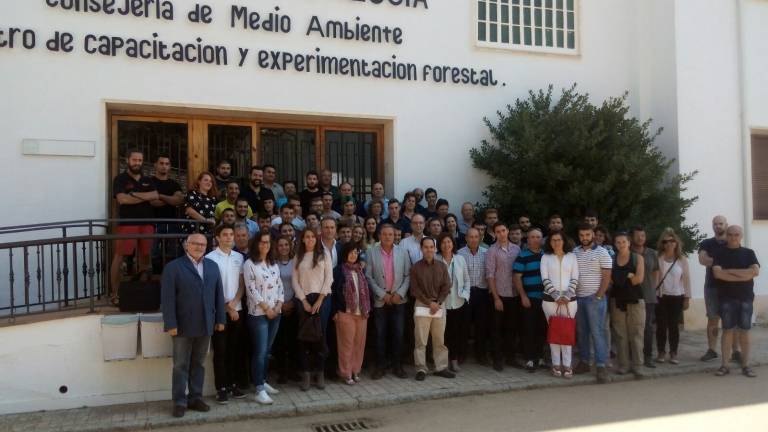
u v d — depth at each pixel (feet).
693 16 33.96
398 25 29.99
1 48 24.03
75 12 24.91
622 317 24.27
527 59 32.45
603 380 23.38
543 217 28.53
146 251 21.94
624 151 28.40
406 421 18.84
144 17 25.79
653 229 28.37
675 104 33.45
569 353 23.61
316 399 20.48
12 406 19.16
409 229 26.76
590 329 23.91
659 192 29.71
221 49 26.81
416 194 27.81
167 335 20.03
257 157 28.99
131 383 20.30
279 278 20.94
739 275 24.27
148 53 25.77
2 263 23.89
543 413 19.53
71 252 24.44
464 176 30.89
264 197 26.07
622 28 34.58
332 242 22.74
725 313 24.63
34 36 24.35
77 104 24.90
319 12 28.55
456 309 24.04
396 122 29.81
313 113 28.30
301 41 28.19
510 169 29.55
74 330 19.80
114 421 18.42
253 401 20.25
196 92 26.45
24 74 24.27
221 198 25.84
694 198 30.48
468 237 25.09
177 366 18.83
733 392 22.13
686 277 26.12
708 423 18.48
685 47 33.71
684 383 23.49
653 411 19.74
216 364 20.04
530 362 24.35
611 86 34.19
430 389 21.74
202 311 18.89
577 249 24.45
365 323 22.72
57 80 24.66
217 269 19.45
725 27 34.71
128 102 25.59
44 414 19.10
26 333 19.42
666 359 26.48
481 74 31.37
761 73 35.42
